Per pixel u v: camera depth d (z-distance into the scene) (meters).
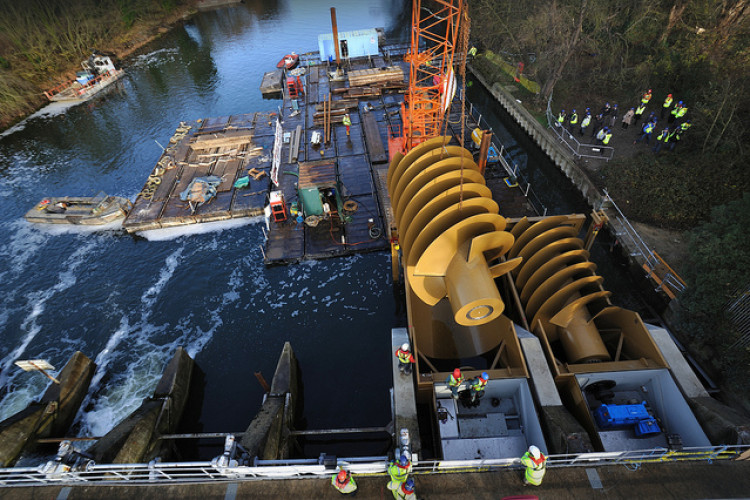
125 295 24.59
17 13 51.06
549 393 14.02
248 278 24.77
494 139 37.22
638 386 15.19
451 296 15.55
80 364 19.70
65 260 27.44
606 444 13.56
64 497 11.69
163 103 48.03
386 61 50.88
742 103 25.72
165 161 34.50
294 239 26.33
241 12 78.25
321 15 73.44
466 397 15.22
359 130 37.09
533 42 39.28
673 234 23.33
